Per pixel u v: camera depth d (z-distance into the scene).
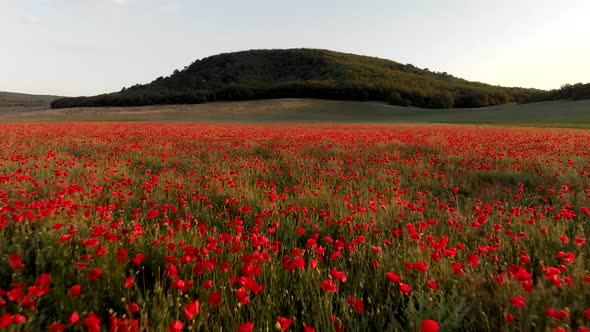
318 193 5.84
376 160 9.92
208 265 2.49
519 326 2.17
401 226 4.47
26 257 3.11
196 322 2.29
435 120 59.41
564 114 54.16
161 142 15.20
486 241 3.72
